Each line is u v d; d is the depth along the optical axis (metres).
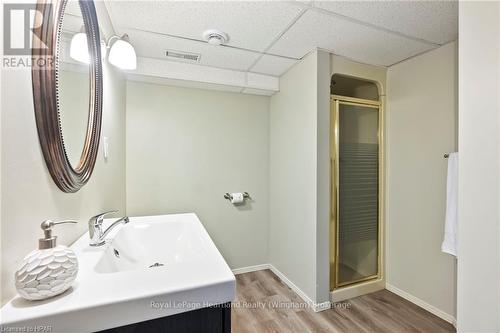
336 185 2.18
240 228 2.68
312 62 2.01
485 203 0.83
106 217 1.48
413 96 2.11
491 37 0.81
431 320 1.86
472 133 0.87
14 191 0.55
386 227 2.36
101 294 0.59
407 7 1.41
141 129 2.28
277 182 2.62
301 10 1.44
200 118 2.50
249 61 2.19
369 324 1.81
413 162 2.11
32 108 0.62
